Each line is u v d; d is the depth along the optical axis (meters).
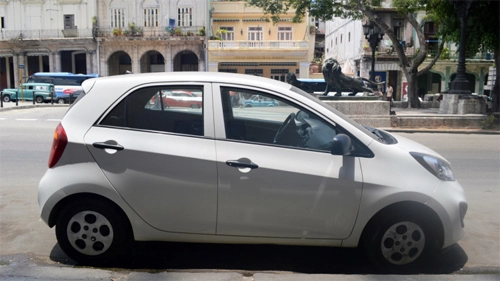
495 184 7.53
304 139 3.81
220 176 3.63
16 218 5.20
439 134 15.23
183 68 42.59
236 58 39.19
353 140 3.77
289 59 38.91
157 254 4.24
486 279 3.45
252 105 3.84
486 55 36.94
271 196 3.63
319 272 3.92
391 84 37.53
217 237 3.74
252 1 22.52
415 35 36.09
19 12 42.16
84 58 44.34
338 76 15.53
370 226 3.72
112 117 3.83
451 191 3.78
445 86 37.66
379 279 3.41
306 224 3.67
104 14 40.97
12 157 9.32
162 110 3.84
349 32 40.69
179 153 3.67
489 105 23.70
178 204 3.68
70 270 3.54
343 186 3.62
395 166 3.71
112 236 3.76
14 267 3.75
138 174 3.67
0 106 24.66
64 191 3.68
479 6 18.81
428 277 3.47
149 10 40.28
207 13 39.72
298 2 21.94
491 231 5.00
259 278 3.38
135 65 41.06
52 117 19.11
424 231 3.71
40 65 44.03
